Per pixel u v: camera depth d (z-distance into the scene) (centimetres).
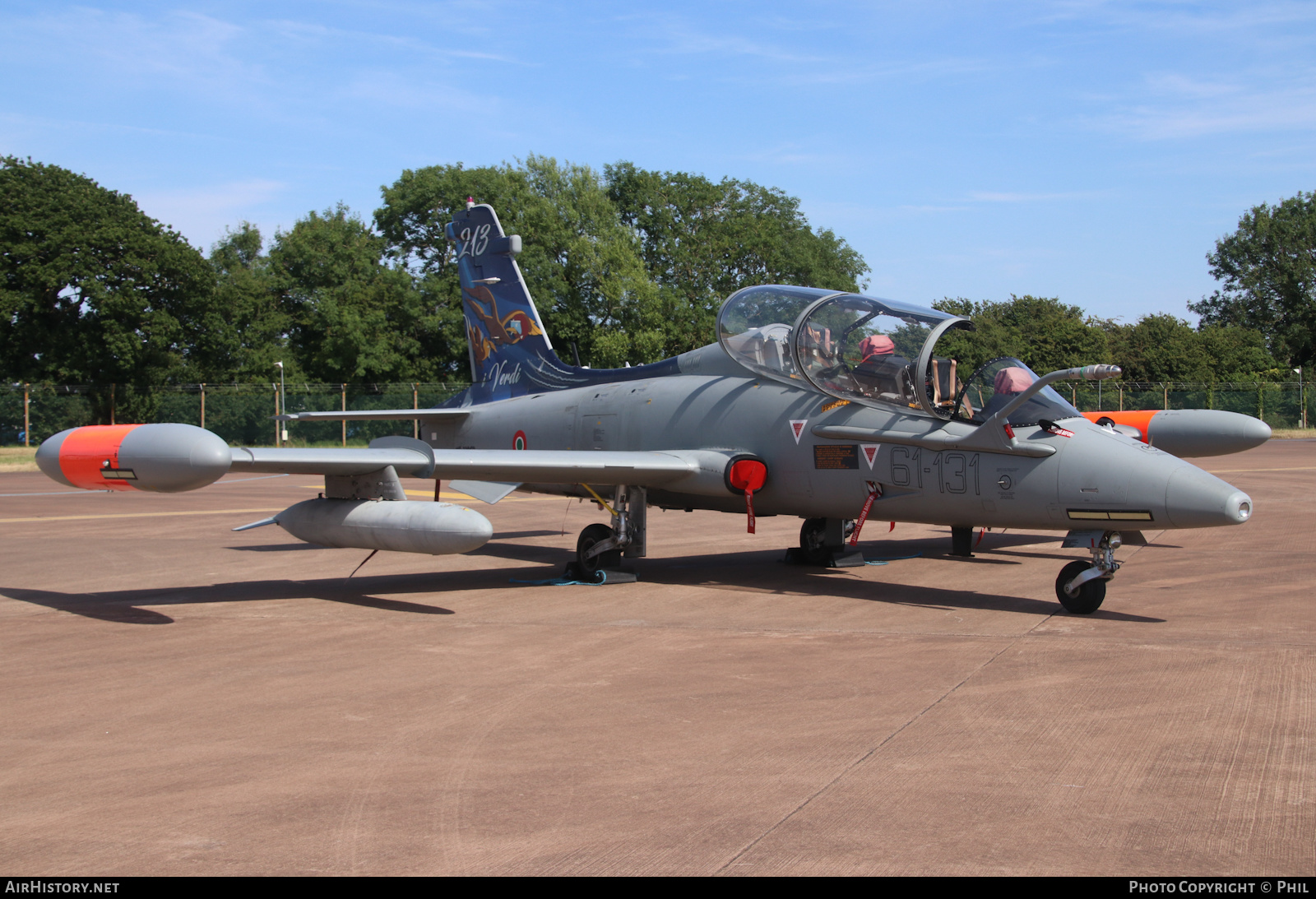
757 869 363
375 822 410
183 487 859
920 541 1439
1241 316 7612
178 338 4869
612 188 6588
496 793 442
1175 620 825
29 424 4178
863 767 470
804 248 6569
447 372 5856
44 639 798
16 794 447
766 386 1071
